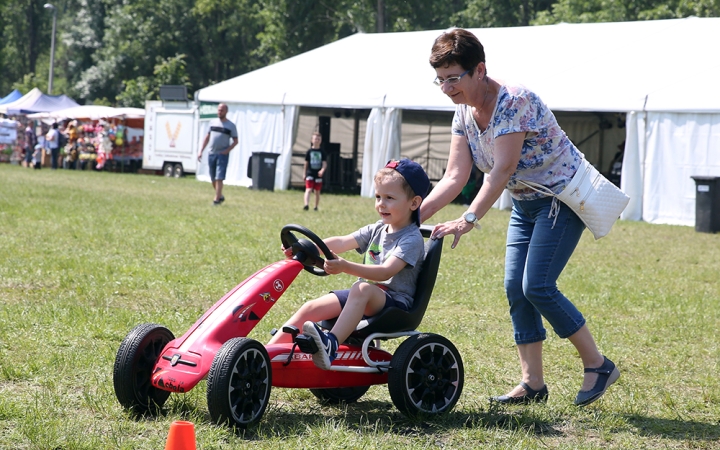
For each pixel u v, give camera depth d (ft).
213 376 16.17
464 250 49.88
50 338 23.61
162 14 250.57
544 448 16.48
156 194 85.92
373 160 97.45
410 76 98.84
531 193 19.27
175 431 13.06
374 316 18.30
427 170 124.47
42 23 330.13
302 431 16.96
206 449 15.40
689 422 18.93
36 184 92.89
